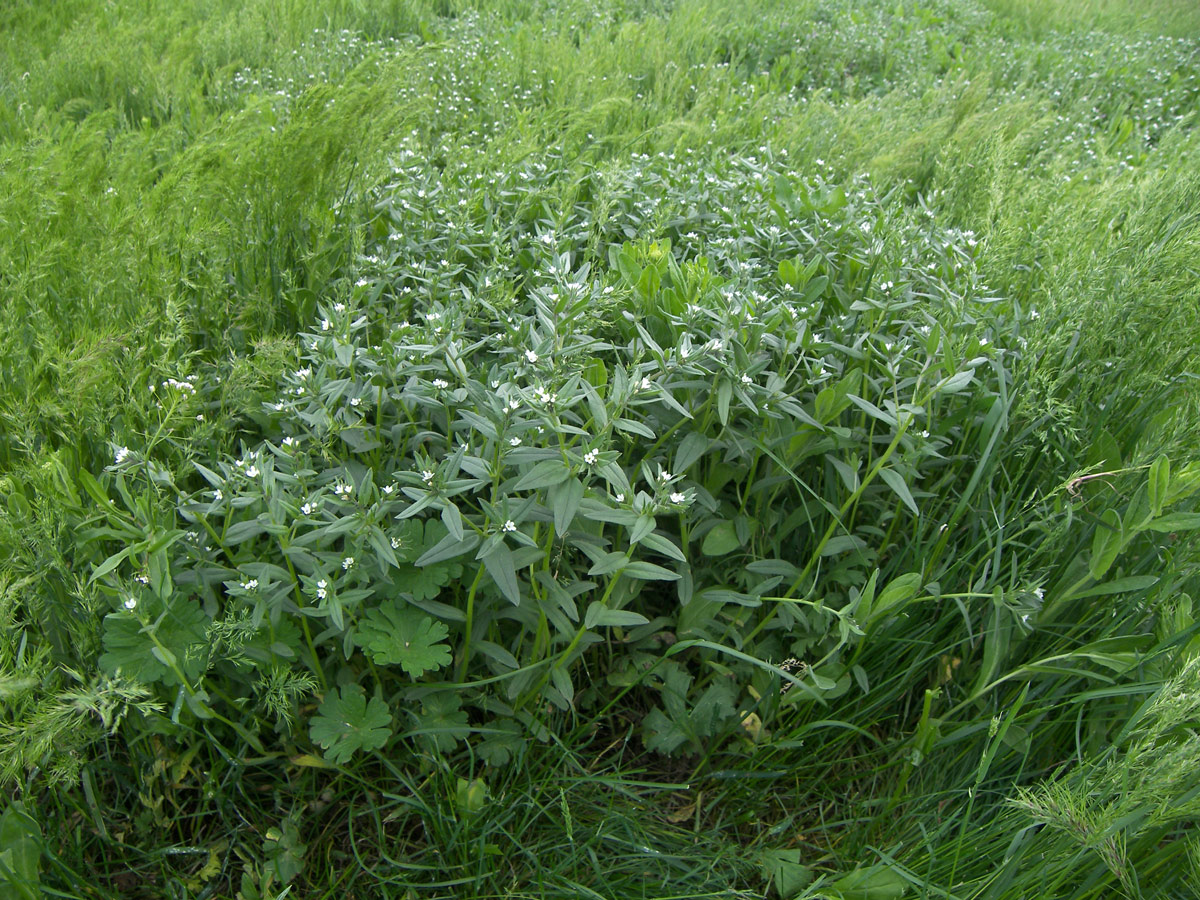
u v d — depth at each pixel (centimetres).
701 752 269
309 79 611
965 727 246
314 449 251
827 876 240
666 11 988
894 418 258
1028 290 373
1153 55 966
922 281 326
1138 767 198
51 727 187
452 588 250
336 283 318
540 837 241
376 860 240
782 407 253
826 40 887
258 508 226
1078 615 275
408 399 253
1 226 306
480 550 214
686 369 237
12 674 188
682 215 381
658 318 279
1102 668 254
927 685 284
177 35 685
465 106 590
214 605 231
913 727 280
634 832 243
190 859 232
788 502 306
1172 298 300
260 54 705
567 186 382
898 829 252
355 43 707
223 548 224
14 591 195
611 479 216
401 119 411
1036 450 303
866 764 273
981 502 295
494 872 232
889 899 223
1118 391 295
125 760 239
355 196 360
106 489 237
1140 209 349
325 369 248
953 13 1109
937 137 537
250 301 303
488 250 341
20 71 611
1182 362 301
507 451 219
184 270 313
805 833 254
